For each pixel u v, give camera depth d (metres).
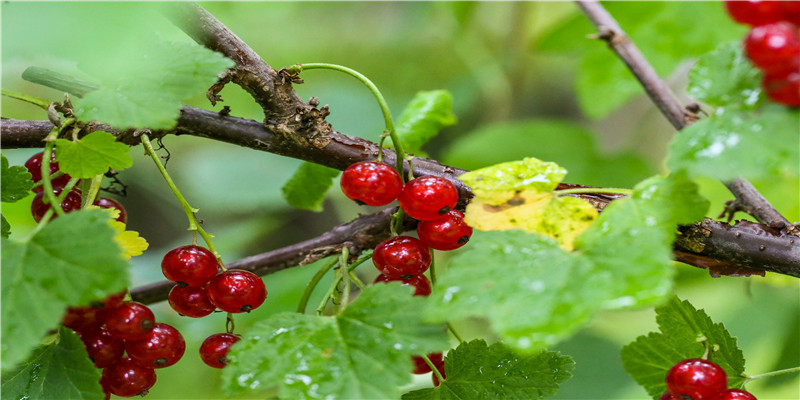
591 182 0.62
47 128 0.38
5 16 0.33
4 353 0.34
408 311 0.36
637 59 0.41
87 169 0.38
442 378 0.39
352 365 0.35
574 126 0.63
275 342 0.36
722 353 0.39
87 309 0.37
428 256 0.38
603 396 0.58
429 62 0.88
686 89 0.36
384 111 0.38
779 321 0.56
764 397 0.56
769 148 0.35
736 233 0.38
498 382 0.38
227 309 0.38
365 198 0.37
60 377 0.36
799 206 0.48
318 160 0.39
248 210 0.80
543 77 0.93
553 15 0.82
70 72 0.38
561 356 0.38
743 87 0.35
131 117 0.36
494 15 0.81
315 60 0.87
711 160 0.35
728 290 0.61
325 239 0.42
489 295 0.35
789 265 0.38
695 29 0.51
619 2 0.51
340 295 0.39
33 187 0.39
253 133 0.39
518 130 0.63
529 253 0.35
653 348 0.39
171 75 0.36
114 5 0.33
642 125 0.87
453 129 0.91
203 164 0.76
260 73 0.38
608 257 0.35
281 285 0.56
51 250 0.35
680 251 0.38
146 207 1.01
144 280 0.62
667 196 0.36
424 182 0.37
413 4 0.89
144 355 0.37
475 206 0.37
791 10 0.35
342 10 0.91
